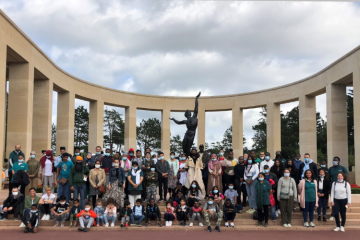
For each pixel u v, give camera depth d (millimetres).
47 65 21750
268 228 11094
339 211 11039
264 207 11211
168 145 29281
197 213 11359
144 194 12820
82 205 11586
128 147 28031
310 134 24703
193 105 29828
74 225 11109
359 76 19406
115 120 54469
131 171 12117
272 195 11391
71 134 24531
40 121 21781
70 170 11750
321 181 11523
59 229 10844
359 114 19359
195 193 12070
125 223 11102
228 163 13086
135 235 10242
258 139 55031
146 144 57250
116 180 11844
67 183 11883
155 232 10672
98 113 26562
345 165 21734
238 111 28734
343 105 22188
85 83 25781
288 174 11289
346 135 22031
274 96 26922
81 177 11594
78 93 25172
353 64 19938
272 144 26734
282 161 13016
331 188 11188
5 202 11453
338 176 10898
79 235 10172
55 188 15523
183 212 11469
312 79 24203
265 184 11211
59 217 11094
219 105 29406
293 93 25750
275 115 26984
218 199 11430
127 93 28312
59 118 24281
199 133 29547
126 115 28641
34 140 21734
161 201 12938
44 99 21891
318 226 11312
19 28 18203
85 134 51906
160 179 13109
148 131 56406
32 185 12891
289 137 45094
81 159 11648
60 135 24156
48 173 12594
